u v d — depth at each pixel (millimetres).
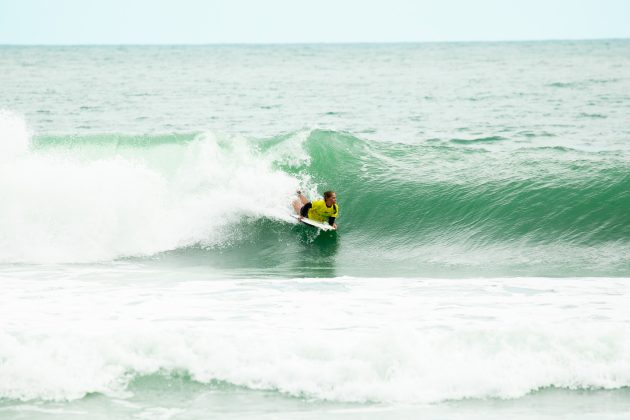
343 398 24594
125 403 24125
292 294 36281
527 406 24156
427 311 32594
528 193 52062
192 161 55375
